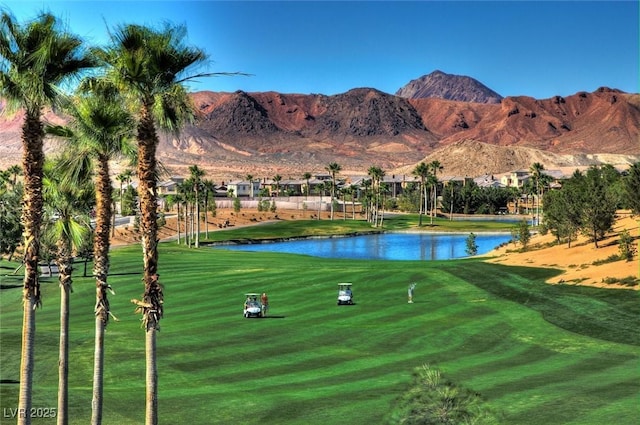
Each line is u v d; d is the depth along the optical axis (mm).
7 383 38688
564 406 31656
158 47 22547
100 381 26781
